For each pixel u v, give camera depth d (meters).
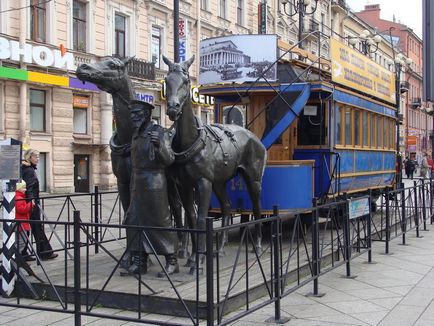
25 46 21.55
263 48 10.02
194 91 29.84
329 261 8.41
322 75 12.34
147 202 6.84
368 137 13.77
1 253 6.93
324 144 10.90
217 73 10.32
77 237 5.38
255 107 10.95
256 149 8.84
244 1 37.09
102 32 25.88
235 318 5.23
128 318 5.16
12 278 6.86
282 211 9.76
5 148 6.91
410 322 5.99
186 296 6.00
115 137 7.66
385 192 10.49
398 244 11.30
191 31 31.62
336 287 7.57
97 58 25.56
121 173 7.58
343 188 11.69
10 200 6.86
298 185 9.88
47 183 23.11
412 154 58.34
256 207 9.02
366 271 8.63
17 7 21.58
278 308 6.00
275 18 39.19
